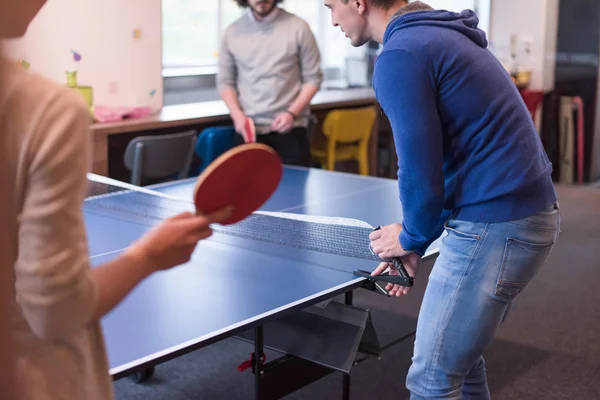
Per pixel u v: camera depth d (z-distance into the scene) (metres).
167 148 4.38
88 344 1.13
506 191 1.89
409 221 1.93
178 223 1.16
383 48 1.94
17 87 0.93
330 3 2.08
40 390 1.07
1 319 0.64
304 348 2.38
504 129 1.88
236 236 2.77
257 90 4.71
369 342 2.56
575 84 7.30
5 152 0.92
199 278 2.32
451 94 1.87
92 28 4.77
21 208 0.97
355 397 3.19
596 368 3.48
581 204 6.48
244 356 3.55
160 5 5.14
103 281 1.08
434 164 1.86
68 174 0.96
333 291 2.22
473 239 1.94
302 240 2.71
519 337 3.80
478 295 1.95
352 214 3.18
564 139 7.41
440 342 2.01
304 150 4.85
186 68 7.09
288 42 4.62
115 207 3.17
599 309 4.19
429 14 1.91
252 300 2.14
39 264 0.96
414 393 2.12
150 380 3.30
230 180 1.19
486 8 7.65
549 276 4.68
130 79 5.04
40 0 0.90
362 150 6.12
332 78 8.23
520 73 7.28
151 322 1.97
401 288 2.24
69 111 0.97
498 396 3.21
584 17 7.12
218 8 7.38
